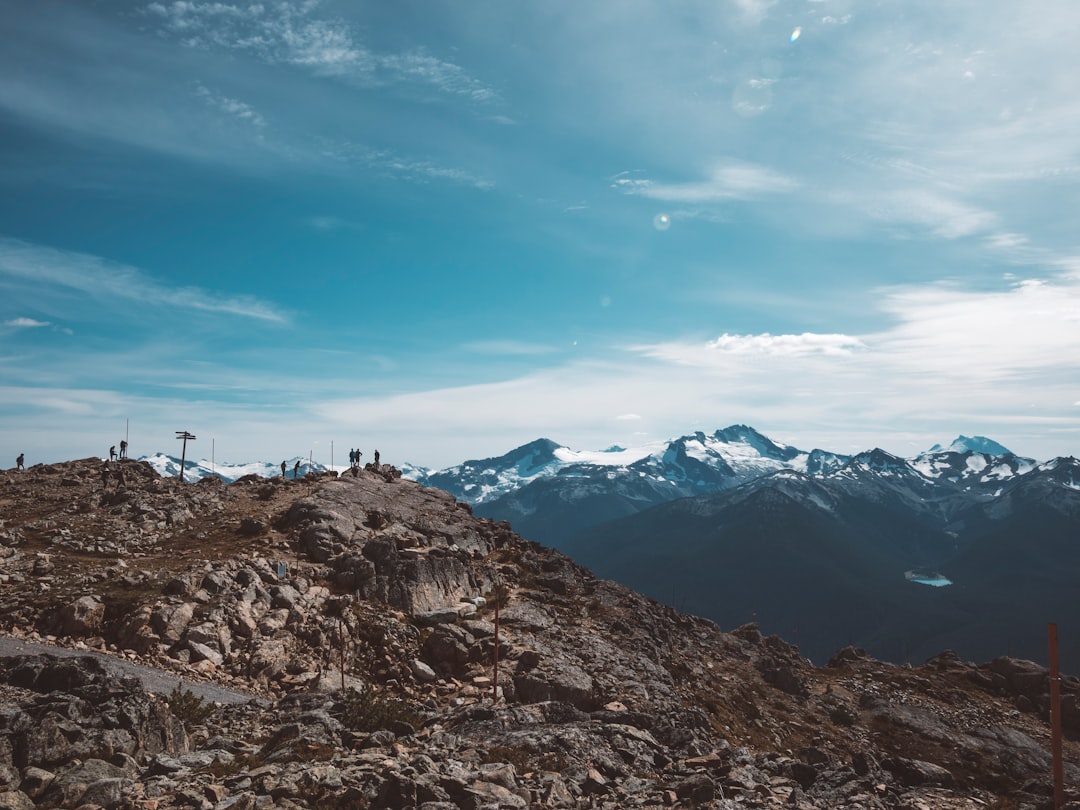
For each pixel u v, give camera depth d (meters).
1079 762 91.00
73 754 22.36
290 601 61.00
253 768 23.44
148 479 95.88
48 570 57.81
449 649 63.00
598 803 24.19
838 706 93.00
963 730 92.94
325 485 92.56
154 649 50.28
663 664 79.31
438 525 90.19
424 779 21.62
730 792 26.91
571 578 95.56
